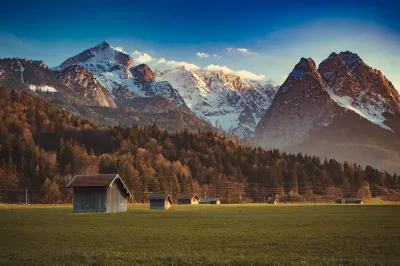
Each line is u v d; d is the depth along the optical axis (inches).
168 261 1475.1
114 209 4665.4
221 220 3353.8
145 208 6112.2
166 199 6038.4
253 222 3120.1
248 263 1429.6
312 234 2245.3
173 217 3752.5
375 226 2699.3
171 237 2134.6
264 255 1605.6
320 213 4458.7
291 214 4284.0
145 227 2696.9
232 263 1429.6
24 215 3959.2
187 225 2854.3
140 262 1461.6
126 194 4872.0
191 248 1784.0
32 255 1583.4
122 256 1556.3
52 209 5369.1
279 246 1830.7
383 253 1670.8
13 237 2143.2
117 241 1995.6
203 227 2694.4
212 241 1987.0
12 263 1445.6
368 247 1795.0
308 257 1547.7
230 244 1888.5
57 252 1641.2
